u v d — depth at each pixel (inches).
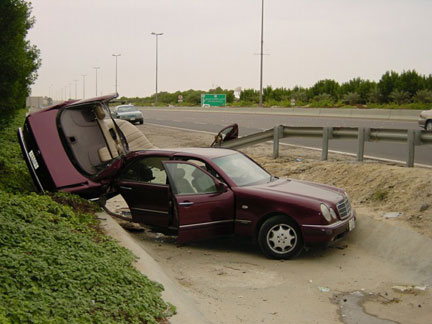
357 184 458.0
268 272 303.9
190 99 4232.3
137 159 372.2
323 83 2682.1
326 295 270.4
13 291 183.6
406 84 2050.9
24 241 241.6
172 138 1005.2
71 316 177.2
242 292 272.8
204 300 258.1
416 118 1339.8
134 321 190.4
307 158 602.5
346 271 306.8
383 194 412.2
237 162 366.9
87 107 449.1
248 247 354.9
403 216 366.0
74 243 260.1
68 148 404.5
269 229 324.2
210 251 346.0
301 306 255.6
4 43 501.0
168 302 220.1
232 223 335.0
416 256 314.2
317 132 575.8
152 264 277.4
